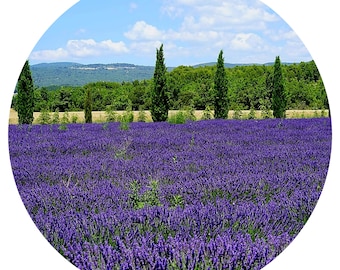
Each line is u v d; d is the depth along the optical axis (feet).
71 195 17.46
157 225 14.56
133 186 17.04
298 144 27.66
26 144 27.91
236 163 22.40
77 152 25.62
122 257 12.87
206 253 12.96
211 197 17.20
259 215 15.35
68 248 13.69
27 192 18.43
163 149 26.27
